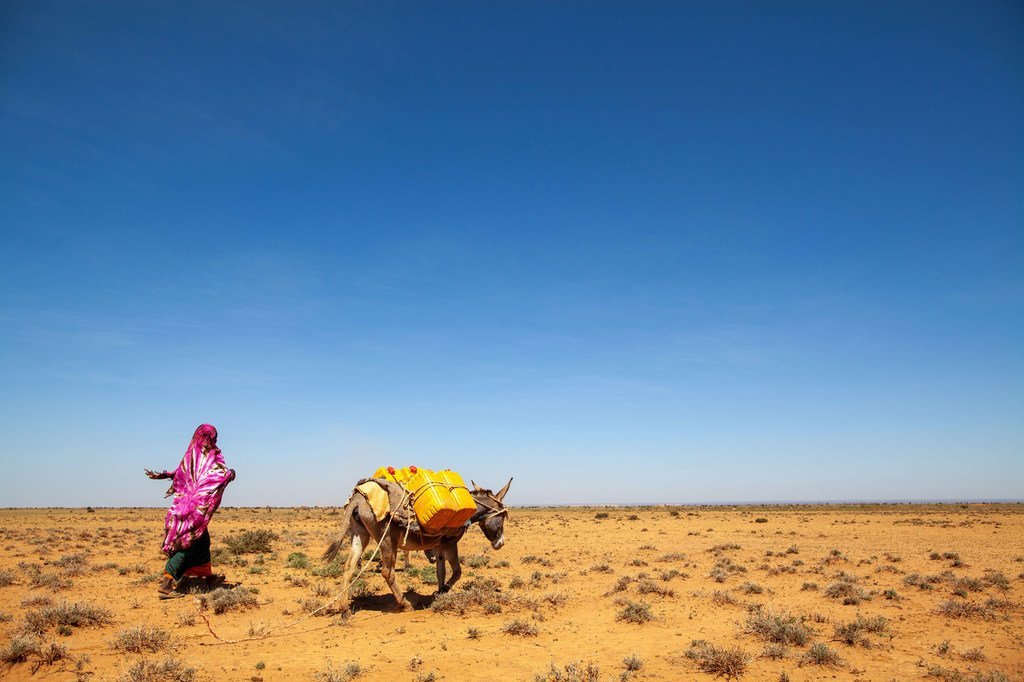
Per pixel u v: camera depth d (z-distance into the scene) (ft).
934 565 79.71
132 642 35.70
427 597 53.72
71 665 32.40
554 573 71.61
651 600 54.03
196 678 31.24
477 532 159.22
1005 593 57.41
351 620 44.65
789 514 270.05
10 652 32.50
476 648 37.63
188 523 54.54
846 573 65.46
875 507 390.83
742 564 82.07
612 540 130.72
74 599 50.83
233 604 48.62
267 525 184.03
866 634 40.45
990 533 138.00
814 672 33.14
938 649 37.60
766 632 39.99
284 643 38.68
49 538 108.06
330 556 47.93
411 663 33.99
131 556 84.17
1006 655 36.47
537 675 31.86
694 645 37.17
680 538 135.54
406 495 47.39
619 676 32.04
